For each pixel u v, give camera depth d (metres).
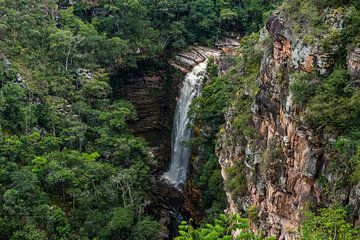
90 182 47.19
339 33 24.44
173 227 54.91
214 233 18.30
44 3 62.75
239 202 34.22
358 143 21.34
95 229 43.72
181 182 61.44
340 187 21.67
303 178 24.55
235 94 43.25
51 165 44.84
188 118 61.34
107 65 63.34
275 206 27.67
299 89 24.73
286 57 28.08
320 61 24.66
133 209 47.28
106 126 55.09
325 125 23.19
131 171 49.16
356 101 22.34
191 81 62.06
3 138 46.09
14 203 40.50
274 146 28.27
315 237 18.95
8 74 51.12
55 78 56.03
